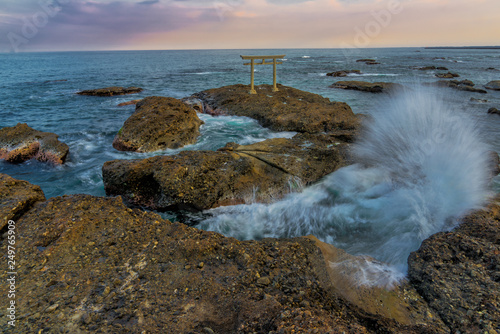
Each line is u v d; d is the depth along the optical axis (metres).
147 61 85.44
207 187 6.63
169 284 3.47
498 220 5.02
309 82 31.56
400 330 3.03
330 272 3.90
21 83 30.89
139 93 24.41
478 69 45.03
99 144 11.36
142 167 6.74
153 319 2.97
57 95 23.19
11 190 5.04
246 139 11.09
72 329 2.81
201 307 3.16
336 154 7.80
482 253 3.92
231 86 17.84
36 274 3.54
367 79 33.91
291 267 3.88
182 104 12.07
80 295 3.25
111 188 6.90
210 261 3.92
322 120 10.98
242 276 3.62
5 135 9.78
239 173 6.97
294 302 3.30
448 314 3.18
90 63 73.19
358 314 3.27
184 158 7.16
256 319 2.93
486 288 3.36
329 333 2.68
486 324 2.91
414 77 35.41
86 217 4.56
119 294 3.29
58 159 9.27
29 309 3.03
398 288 3.73
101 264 3.76
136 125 10.59
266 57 15.89
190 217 6.62
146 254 3.97
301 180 7.21
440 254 4.12
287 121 11.45
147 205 6.80
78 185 8.17
